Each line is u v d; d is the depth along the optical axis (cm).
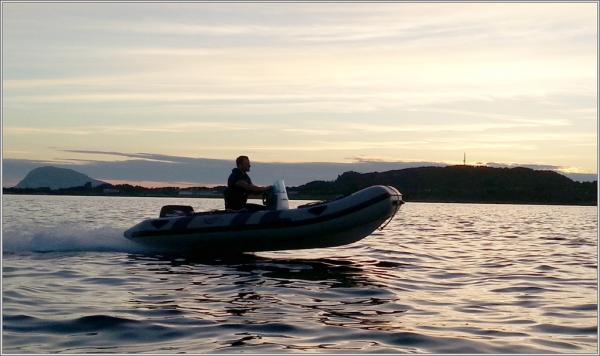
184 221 1093
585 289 793
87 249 1153
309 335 547
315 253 1161
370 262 1035
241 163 1091
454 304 688
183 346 511
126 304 669
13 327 564
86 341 524
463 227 2075
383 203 1001
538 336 552
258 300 694
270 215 1034
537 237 1662
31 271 897
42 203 4103
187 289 761
